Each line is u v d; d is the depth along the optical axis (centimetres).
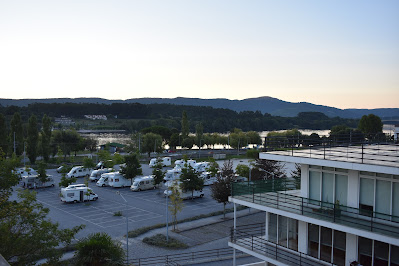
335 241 1953
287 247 2223
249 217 4766
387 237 1614
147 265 3200
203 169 7856
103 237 2881
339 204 1927
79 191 5469
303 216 1970
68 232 2628
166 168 8694
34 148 9125
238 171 6806
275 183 2475
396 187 1722
